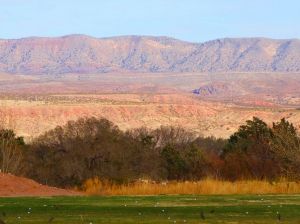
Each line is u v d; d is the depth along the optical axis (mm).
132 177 126250
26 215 53562
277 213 54969
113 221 49750
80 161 126500
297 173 98750
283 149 103562
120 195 76375
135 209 58031
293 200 66812
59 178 125125
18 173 113562
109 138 134125
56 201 65625
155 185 84938
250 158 121562
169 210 57344
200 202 64938
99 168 126250
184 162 140250
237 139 153000
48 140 134125
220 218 51875
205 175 129875
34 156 129000
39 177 123750
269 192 79688
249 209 58062
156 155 141000
